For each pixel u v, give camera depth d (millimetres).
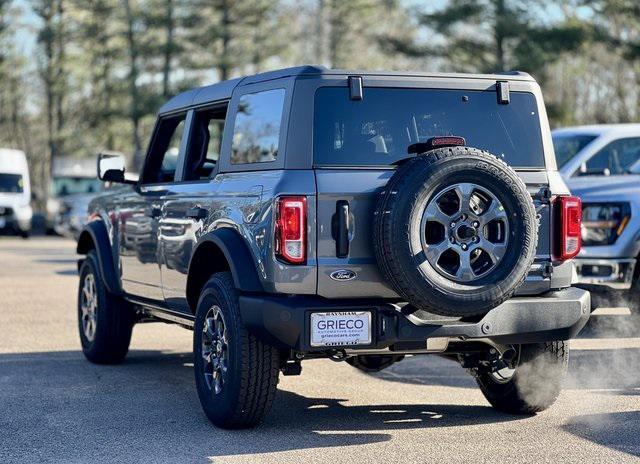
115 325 8844
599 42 36219
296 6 63250
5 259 23016
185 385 8086
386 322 5957
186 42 53188
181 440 6227
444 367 8945
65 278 17859
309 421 6781
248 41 54500
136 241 8156
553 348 6711
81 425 6648
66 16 60625
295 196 5953
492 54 39281
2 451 5988
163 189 7707
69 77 64438
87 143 69000
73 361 9273
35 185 81125
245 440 6227
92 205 9414
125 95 57312
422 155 5840
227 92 7062
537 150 6562
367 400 7516
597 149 11133
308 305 5895
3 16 61844
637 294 10133
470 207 5852
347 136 6176
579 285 9938
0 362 9195
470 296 5812
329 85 6211
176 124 8281
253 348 6191
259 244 6105
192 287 7109
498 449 5973
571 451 5902
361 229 5980
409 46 40406
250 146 6570
